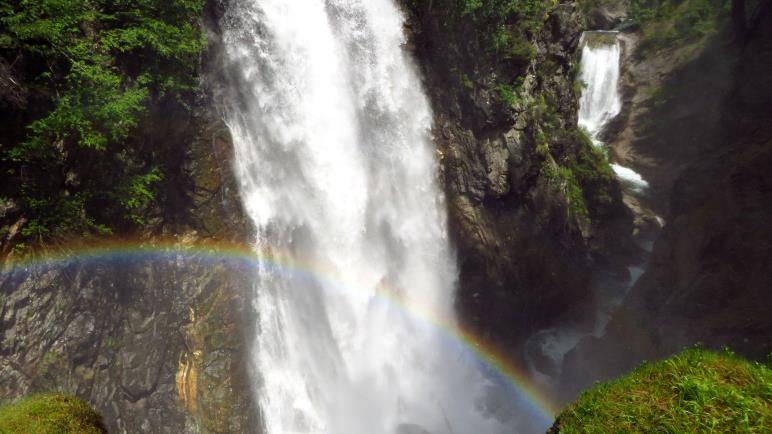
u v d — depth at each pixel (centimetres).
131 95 1289
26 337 1256
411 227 2284
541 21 2500
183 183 1580
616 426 562
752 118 2216
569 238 2644
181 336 1567
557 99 2733
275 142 1830
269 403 1720
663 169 3472
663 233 2169
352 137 2089
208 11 1625
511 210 2480
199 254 1612
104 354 1412
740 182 1798
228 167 1664
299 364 1834
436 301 2347
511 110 2381
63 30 1233
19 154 1164
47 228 1266
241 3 1708
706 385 552
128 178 1401
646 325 1883
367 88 2130
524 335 2400
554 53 2672
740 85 2381
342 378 1967
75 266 1335
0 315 1209
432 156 2361
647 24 4203
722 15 3678
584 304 2556
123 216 1429
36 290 1266
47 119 1180
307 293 1909
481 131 2391
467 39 2309
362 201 2114
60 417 816
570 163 2784
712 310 1642
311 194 1944
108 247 1406
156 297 1518
